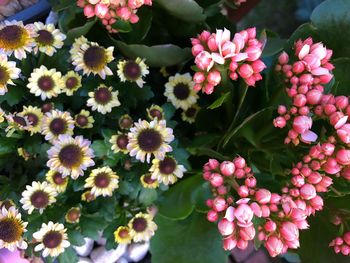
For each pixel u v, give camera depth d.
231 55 0.22
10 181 0.28
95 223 0.27
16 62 0.27
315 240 0.29
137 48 0.29
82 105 0.29
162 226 0.31
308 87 0.24
